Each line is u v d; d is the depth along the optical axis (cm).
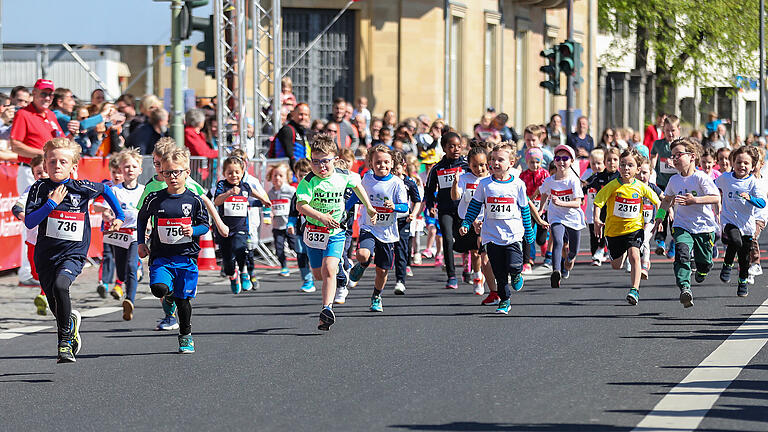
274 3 3403
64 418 1291
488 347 1700
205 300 2339
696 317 1994
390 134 3469
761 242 3609
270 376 1509
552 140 4212
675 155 2258
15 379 1531
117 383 1489
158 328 1952
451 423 1221
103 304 2273
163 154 1714
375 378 1477
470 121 5825
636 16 8606
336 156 1959
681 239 2166
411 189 2339
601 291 2381
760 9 8631
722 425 1197
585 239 3844
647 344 1711
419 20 5341
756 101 12050
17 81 4384
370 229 2128
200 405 1340
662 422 1212
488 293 2394
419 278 2700
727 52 8988
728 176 2323
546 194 2534
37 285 2530
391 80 5306
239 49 3116
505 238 2058
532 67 6606
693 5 8650
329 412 1286
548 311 2086
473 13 5822
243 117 3120
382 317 2047
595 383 1423
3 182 2611
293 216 2114
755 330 1836
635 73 9338
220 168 3073
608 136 4141
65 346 1598
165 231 1705
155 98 3119
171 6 3067
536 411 1271
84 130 3052
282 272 2816
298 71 5169
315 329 1922
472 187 2342
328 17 5209
